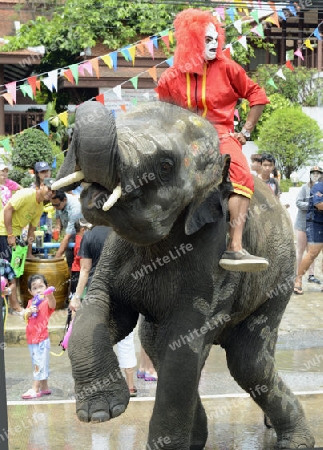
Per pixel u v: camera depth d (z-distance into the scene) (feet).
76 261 26.43
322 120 56.54
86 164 10.68
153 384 22.67
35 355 21.06
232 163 13.73
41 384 21.39
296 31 56.13
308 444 16.63
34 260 29.58
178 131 12.23
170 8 46.21
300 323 29.73
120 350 20.92
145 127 11.90
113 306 13.83
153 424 13.47
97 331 12.98
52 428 17.80
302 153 52.08
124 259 13.62
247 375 15.98
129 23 46.75
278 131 51.52
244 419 18.71
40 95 54.80
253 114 14.37
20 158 43.39
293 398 16.84
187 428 13.53
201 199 12.75
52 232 34.19
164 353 13.47
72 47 47.32
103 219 11.46
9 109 56.70
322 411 19.17
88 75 46.57
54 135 48.47
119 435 17.37
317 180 34.04
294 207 44.52
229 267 13.25
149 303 13.57
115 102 46.91
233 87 14.29
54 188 11.17
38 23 48.83
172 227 13.02
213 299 13.55
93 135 10.55
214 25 13.87
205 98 14.01
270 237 15.37
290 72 55.67
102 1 46.42
